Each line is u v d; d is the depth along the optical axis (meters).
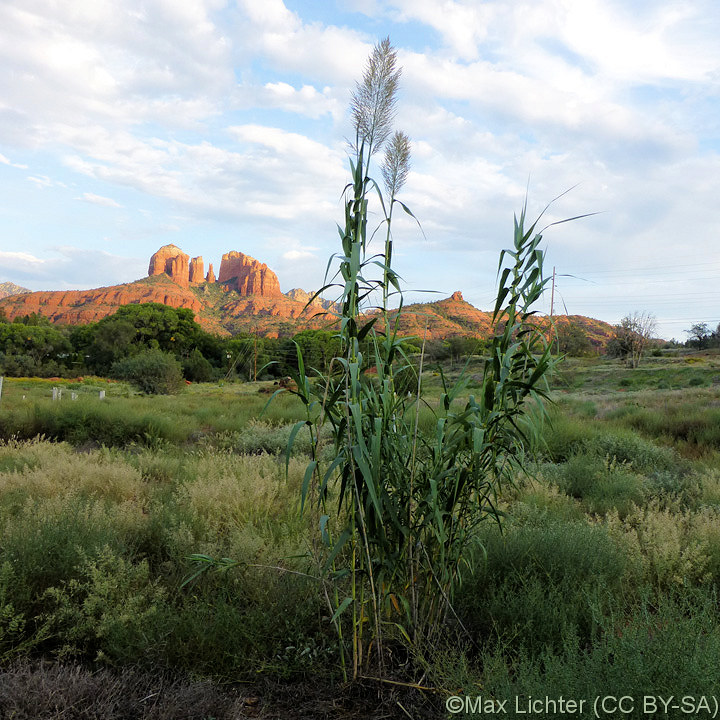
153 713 2.04
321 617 2.73
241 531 3.56
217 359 85.19
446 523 2.48
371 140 2.32
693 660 1.69
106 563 2.82
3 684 2.09
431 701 2.22
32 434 10.59
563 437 9.30
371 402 2.27
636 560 3.30
